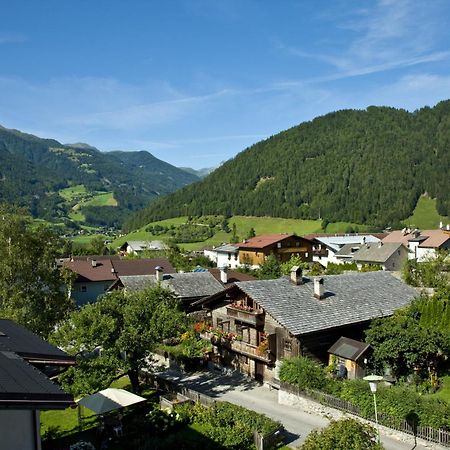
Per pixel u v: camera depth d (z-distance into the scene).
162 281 48.19
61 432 25.77
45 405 9.44
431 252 91.94
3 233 37.44
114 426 24.88
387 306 35.19
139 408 28.72
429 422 21.48
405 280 55.00
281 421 25.84
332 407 25.56
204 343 37.22
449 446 20.56
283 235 102.56
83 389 25.70
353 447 17.19
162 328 29.41
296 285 35.09
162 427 24.38
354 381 25.47
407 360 28.20
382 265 91.25
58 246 40.69
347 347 29.78
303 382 27.38
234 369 35.97
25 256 37.62
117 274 71.38
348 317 32.38
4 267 36.59
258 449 22.14
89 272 71.06
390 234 115.38
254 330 34.12
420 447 21.48
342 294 35.19
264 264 76.44
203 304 39.69
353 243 108.88
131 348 28.50
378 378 19.94
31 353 13.01
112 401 24.09
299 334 29.52
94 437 24.84
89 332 27.20
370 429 18.44
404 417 22.23
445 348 28.58
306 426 25.08
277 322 31.86
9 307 36.22
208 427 24.16
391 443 22.09
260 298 32.44
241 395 30.80
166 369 37.81
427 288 48.38
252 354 33.53
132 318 29.16
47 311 37.94
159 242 141.50
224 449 21.81
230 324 37.06
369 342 29.59
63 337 27.70
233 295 36.81
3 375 10.00
